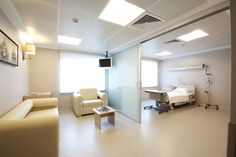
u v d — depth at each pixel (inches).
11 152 54.6
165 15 81.6
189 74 231.3
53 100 122.3
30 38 128.0
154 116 155.9
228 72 182.5
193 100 214.2
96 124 123.7
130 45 147.1
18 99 107.0
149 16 83.7
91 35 120.5
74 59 184.2
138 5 71.1
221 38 138.5
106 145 88.9
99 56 203.3
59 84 175.6
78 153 79.3
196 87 220.4
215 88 196.2
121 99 171.9
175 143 91.9
